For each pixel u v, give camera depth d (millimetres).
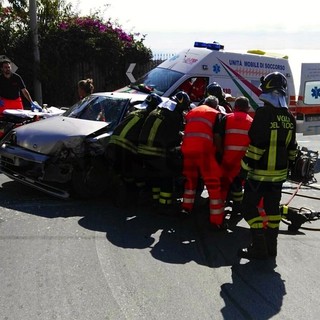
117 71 17188
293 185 7730
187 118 5480
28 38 14711
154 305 3600
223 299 3752
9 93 8852
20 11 15281
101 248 4664
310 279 4195
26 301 3580
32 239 4801
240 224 5688
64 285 3852
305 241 5180
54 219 5453
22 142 6266
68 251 4543
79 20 16453
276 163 4402
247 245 4980
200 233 5301
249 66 10375
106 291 3783
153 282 3986
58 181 6012
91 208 5969
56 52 15516
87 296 3689
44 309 3479
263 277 4199
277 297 3826
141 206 6180
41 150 6004
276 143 4367
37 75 14750
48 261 4293
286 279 4176
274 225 4594
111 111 6754
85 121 6598
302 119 10859
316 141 12766
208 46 10188
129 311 3496
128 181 6012
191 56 9883
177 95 5695
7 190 6566
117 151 5809
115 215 5750
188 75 9492
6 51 14711
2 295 3658
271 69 10750
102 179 6262
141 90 9086
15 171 6469
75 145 5957
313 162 6820
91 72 16844
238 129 5281
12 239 4773
